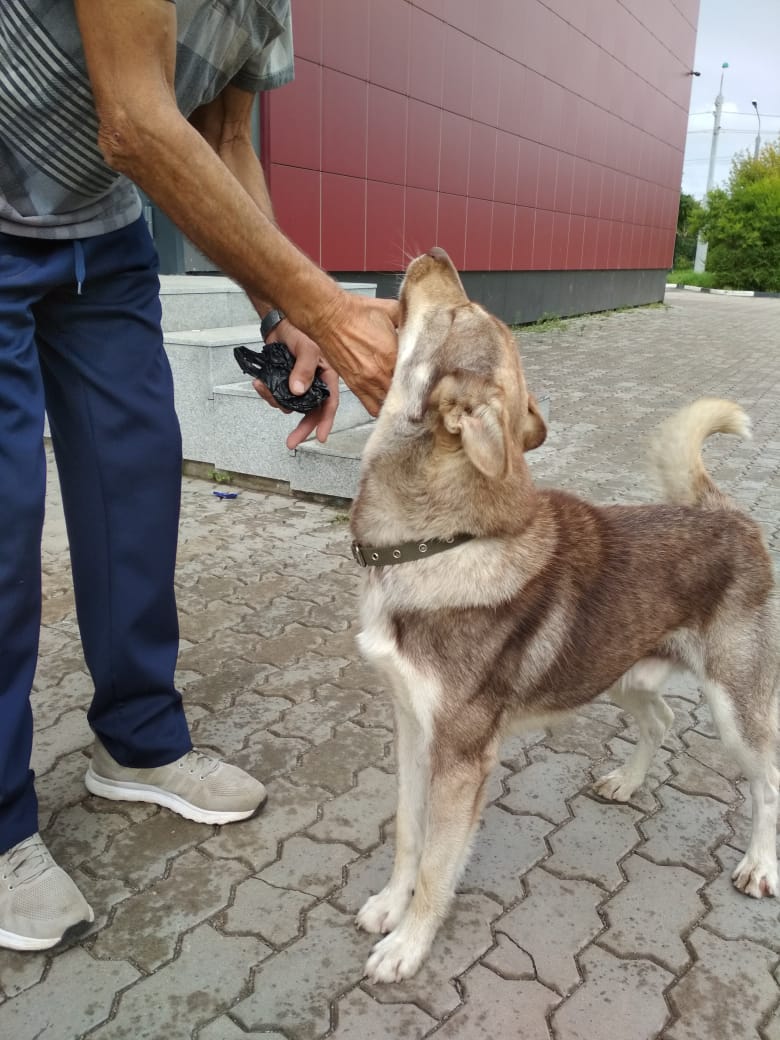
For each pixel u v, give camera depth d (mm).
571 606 2314
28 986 2047
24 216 1955
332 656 3711
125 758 2621
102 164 1969
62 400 2316
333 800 2775
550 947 2219
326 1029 1958
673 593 2453
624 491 6238
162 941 2191
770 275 34781
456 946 2213
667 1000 2062
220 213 1863
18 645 2139
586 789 2900
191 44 2016
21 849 2207
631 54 18141
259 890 2381
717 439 8203
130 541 2410
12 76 1773
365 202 11094
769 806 2477
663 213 22812
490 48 13016
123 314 2277
